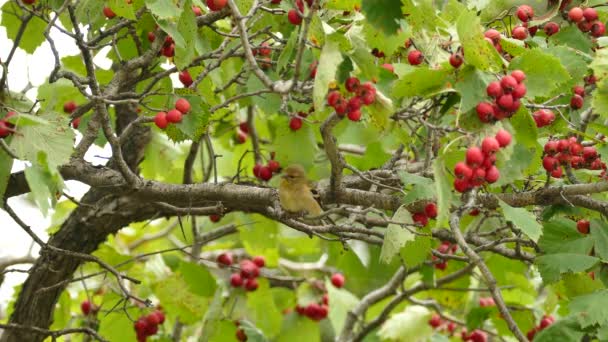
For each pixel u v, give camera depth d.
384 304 18.09
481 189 11.45
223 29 12.75
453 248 14.91
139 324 14.43
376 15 8.06
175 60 10.41
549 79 9.16
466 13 8.70
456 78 9.00
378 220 11.34
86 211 12.94
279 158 13.80
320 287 16.80
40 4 10.91
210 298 15.19
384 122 9.43
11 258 14.56
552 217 11.43
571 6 11.56
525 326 14.96
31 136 9.45
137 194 11.14
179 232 19.80
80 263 13.09
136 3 10.70
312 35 9.12
